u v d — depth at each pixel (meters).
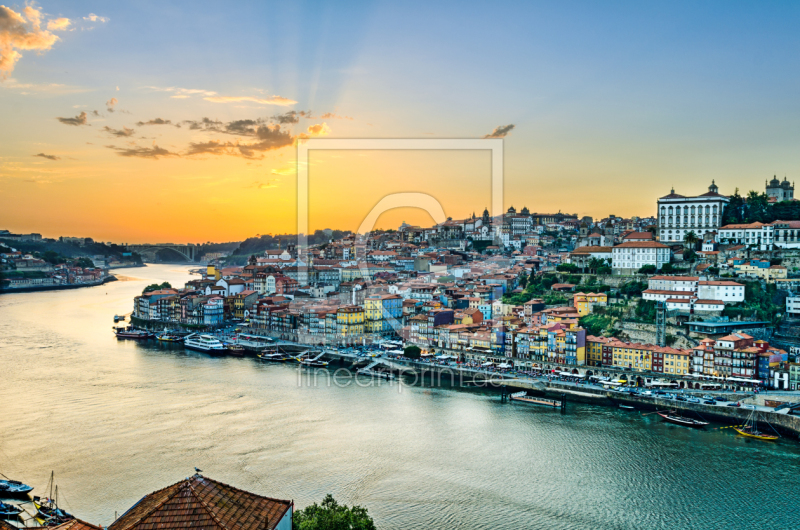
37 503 149.50
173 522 65.88
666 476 172.38
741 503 156.12
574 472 175.25
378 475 172.38
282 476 171.00
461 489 163.62
